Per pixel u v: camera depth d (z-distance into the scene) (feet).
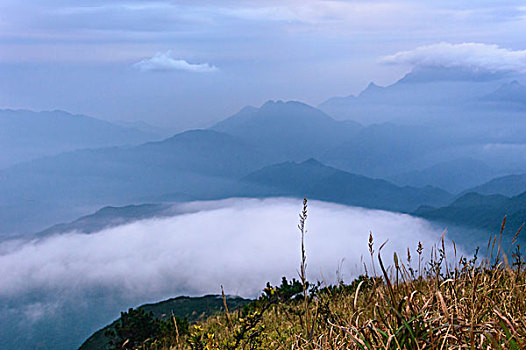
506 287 13.51
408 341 9.61
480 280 13.24
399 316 9.92
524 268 15.61
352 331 11.21
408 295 11.48
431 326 9.84
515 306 12.23
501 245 12.14
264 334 17.28
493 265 13.15
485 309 12.00
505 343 9.43
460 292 12.98
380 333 10.03
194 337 15.56
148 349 36.70
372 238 11.76
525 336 9.78
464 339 10.02
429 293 12.51
